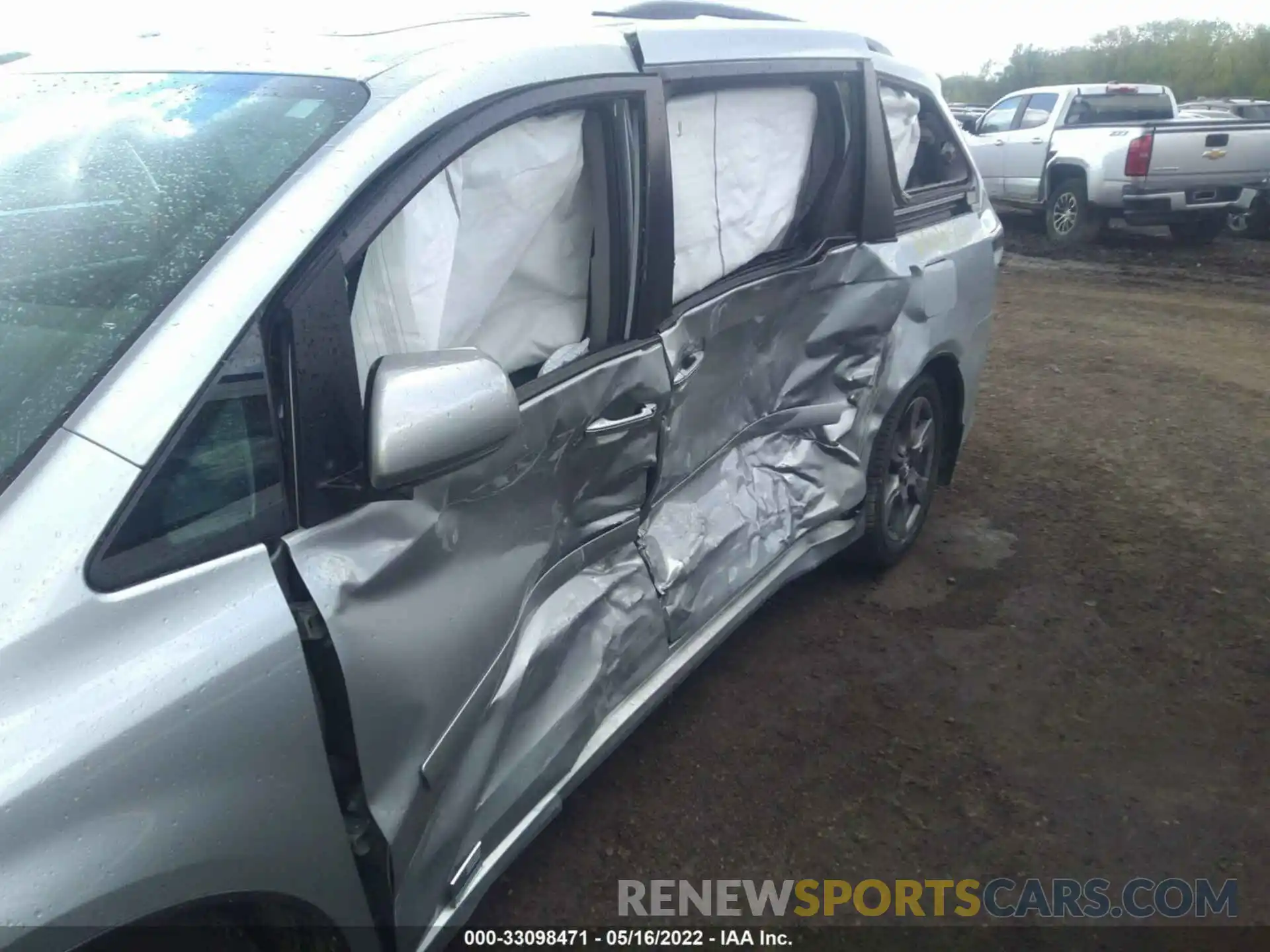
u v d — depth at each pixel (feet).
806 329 11.23
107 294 5.66
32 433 5.11
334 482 5.81
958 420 14.39
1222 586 13.43
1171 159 39.40
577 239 8.20
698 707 10.95
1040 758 10.20
